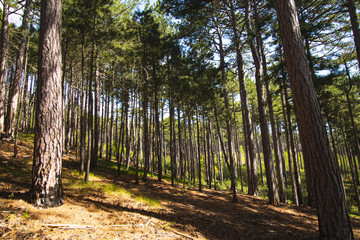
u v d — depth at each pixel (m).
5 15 11.15
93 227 4.48
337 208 4.18
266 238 5.77
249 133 13.81
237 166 29.92
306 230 6.93
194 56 12.13
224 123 23.36
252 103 25.17
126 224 5.12
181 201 9.32
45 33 5.39
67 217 4.67
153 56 14.03
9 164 8.77
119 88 17.42
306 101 4.67
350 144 20.31
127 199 7.84
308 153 4.62
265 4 11.36
